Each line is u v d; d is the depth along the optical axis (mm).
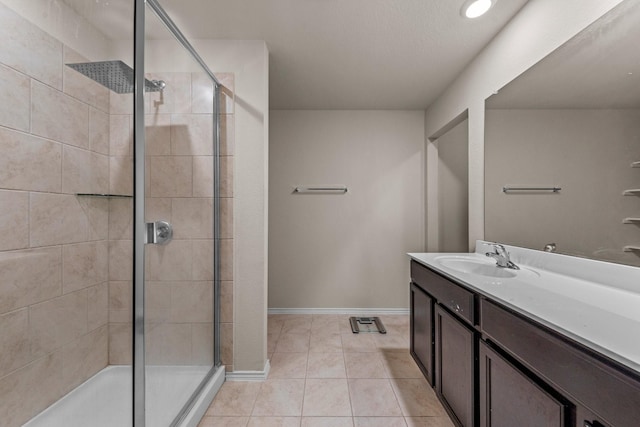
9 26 1120
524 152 1643
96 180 1187
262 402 1753
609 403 649
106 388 1190
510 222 1773
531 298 1042
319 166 3260
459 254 2107
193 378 1660
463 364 1379
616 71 1145
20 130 1139
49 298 1153
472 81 2193
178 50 1540
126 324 1202
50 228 1188
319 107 3182
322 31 1871
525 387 944
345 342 2572
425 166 3227
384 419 1607
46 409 1147
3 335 1100
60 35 1201
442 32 1868
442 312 1636
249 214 1987
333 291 3277
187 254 1623
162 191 1409
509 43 1764
